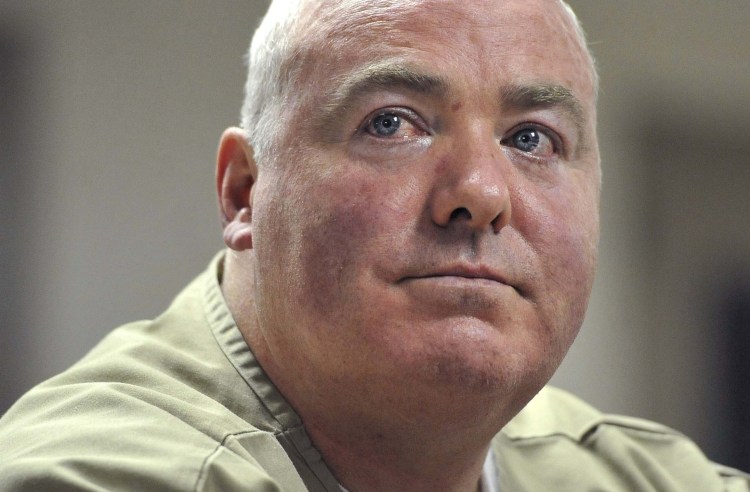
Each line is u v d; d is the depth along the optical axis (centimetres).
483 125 276
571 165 297
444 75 274
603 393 741
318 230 272
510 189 276
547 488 355
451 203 263
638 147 782
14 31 622
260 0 673
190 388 296
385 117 276
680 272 787
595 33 766
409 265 265
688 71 789
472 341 263
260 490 254
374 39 278
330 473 298
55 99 623
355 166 272
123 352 311
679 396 778
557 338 282
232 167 320
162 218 632
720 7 791
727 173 805
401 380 267
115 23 639
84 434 261
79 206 618
